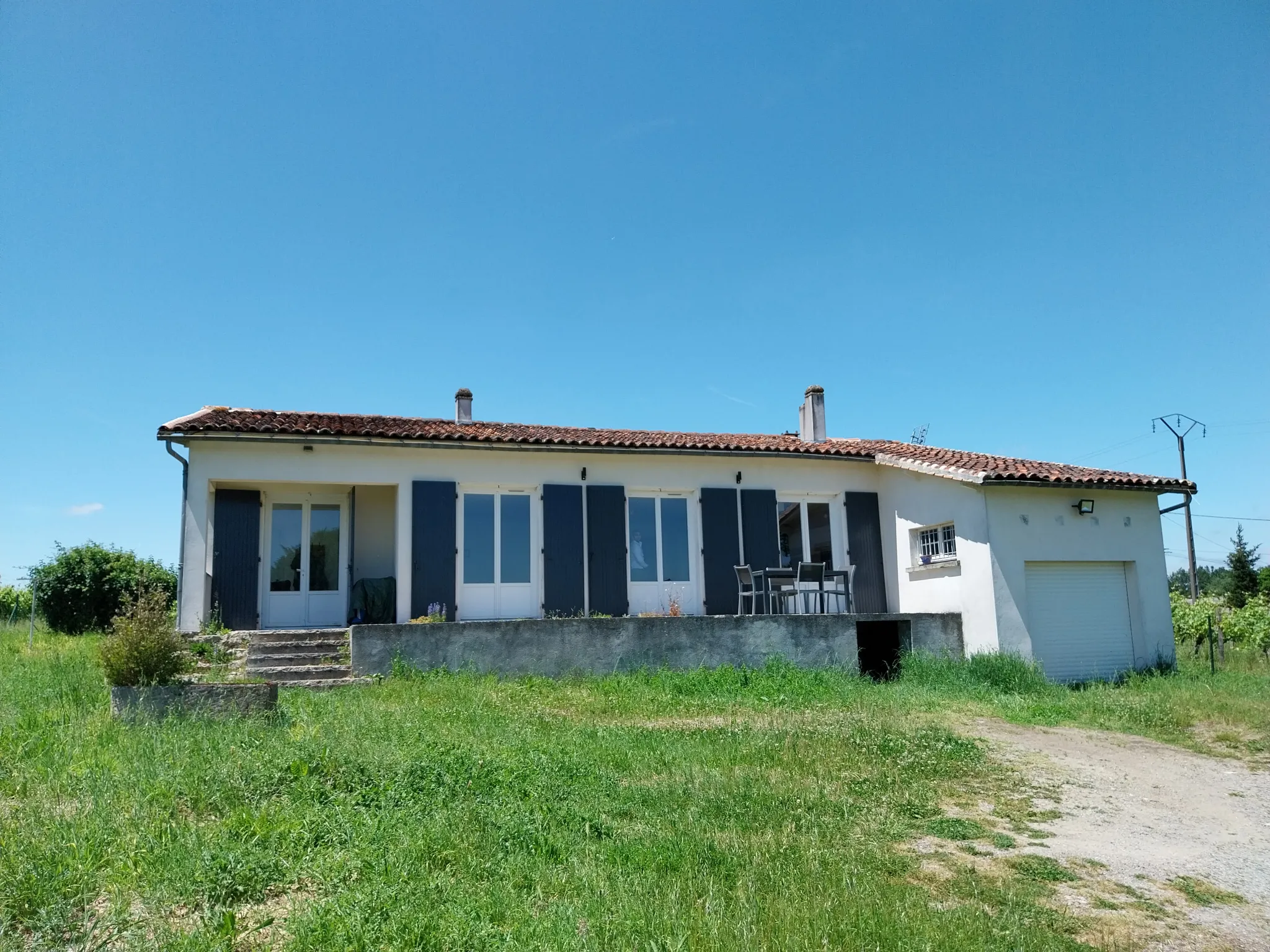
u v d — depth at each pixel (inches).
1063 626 573.0
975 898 196.2
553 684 467.8
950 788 292.4
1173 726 403.5
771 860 203.5
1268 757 354.6
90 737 278.5
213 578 524.1
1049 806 278.7
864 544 658.8
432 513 559.5
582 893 180.7
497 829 210.2
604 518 599.5
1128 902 202.4
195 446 521.7
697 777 275.0
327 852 189.6
